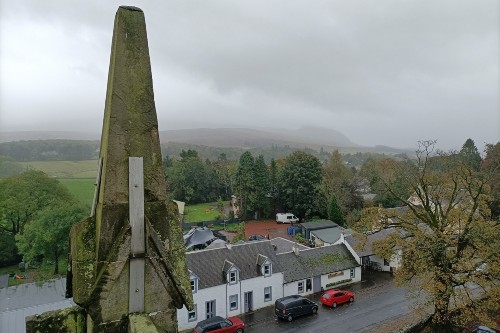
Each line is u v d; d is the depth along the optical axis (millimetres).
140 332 4211
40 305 24203
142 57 5027
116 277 4594
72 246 4770
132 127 4898
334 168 77562
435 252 22812
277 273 34219
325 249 39438
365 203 67375
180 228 5328
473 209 23484
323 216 68062
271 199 74125
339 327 28719
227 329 27375
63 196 50438
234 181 76500
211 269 31953
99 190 4980
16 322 22438
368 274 41375
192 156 103750
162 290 4801
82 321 5102
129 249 4656
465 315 22375
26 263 45094
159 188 5000
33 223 40250
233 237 58031
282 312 30188
